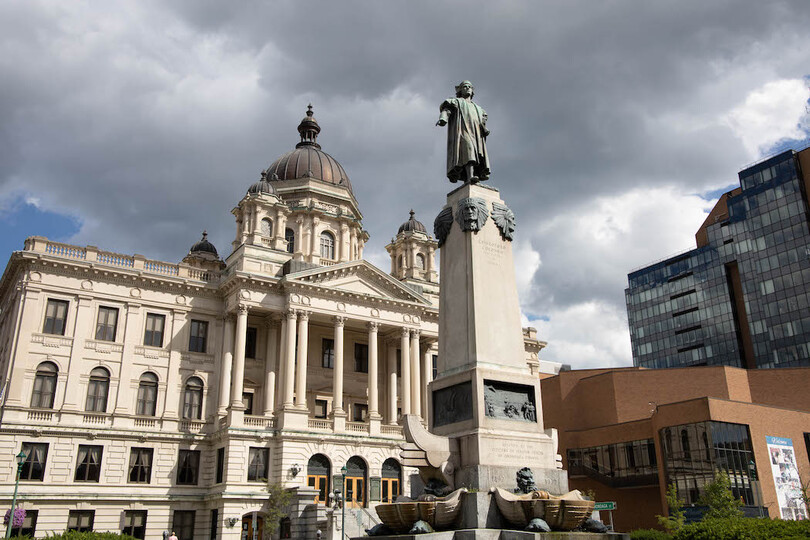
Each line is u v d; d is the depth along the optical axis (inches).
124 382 2242.9
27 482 1993.1
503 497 606.9
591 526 616.7
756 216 4480.8
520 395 716.7
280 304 2455.7
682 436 2244.1
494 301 743.1
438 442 673.6
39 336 2151.8
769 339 4242.1
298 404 2341.3
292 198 3225.9
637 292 5265.8
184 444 2265.0
